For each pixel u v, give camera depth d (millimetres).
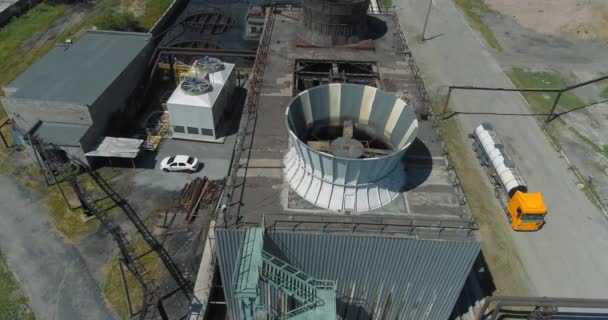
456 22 74562
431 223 25266
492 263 36094
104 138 45062
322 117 30125
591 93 58094
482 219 39906
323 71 42375
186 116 46688
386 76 39438
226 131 50156
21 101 42750
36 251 36438
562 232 39125
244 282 21234
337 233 24219
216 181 43375
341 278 26812
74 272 34844
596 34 72312
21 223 38875
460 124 51438
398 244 24297
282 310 27422
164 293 33219
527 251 37281
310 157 24828
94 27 65438
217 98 47906
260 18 66875
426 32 71062
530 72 62188
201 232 38094
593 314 33094
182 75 54562
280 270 22875
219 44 67312
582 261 36688
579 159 47312
